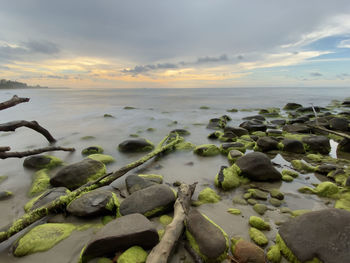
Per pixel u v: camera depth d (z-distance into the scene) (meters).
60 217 1.68
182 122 6.44
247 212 1.74
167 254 1.25
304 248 1.21
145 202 1.69
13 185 2.30
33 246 1.37
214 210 1.77
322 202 1.88
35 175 2.50
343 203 1.83
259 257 1.26
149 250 1.33
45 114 8.25
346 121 4.65
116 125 5.89
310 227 1.28
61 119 6.97
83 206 1.67
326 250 1.16
